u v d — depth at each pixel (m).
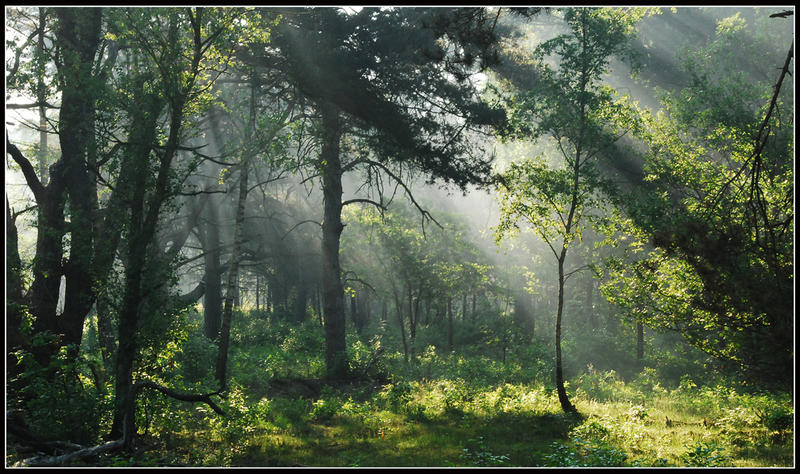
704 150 22.28
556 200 18.08
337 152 25.34
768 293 7.66
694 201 17.39
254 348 34.44
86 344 20.14
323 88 19.98
